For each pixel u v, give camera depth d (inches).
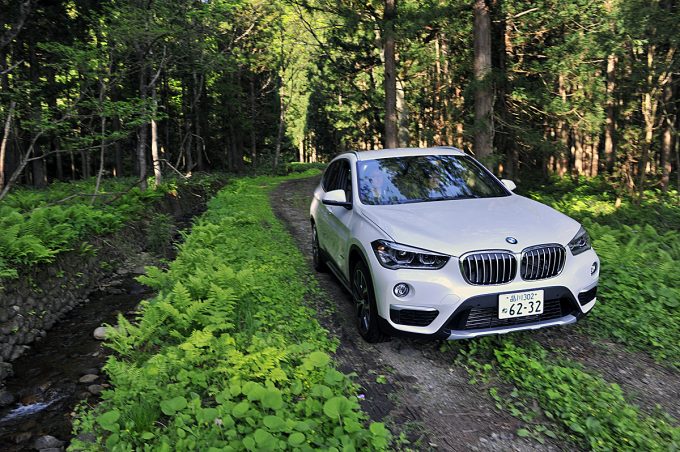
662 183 701.3
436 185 192.7
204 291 203.2
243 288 195.8
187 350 140.5
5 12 594.9
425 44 815.7
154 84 636.7
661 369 148.6
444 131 780.6
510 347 154.1
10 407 168.9
